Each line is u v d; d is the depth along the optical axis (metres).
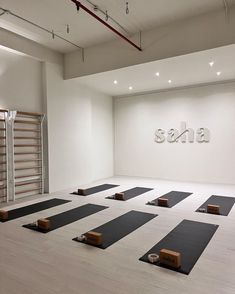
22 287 2.16
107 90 7.76
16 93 5.39
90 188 6.38
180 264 2.48
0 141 5.09
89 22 4.79
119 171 8.57
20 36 5.29
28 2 4.09
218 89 6.82
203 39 4.60
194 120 7.19
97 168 7.88
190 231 3.36
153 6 4.30
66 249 2.88
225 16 4.39
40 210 4.45
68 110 6.54
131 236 3.22
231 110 6.66
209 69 5.73
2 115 5.11
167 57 4.97
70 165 6.58
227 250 2.79
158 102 7.76
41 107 5.95
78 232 3.39
